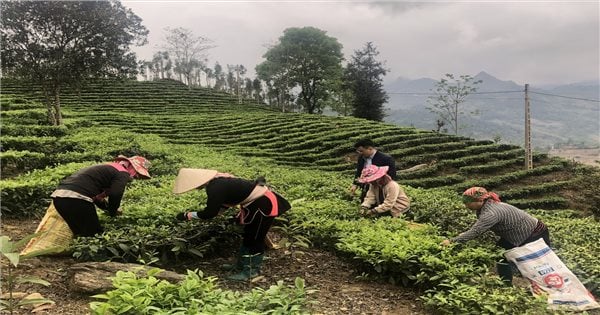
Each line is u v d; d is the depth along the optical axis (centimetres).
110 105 4756
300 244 673
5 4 1928
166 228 601
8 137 1391
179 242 570
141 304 351
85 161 1264
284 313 376
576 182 2567
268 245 665
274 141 3064
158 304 378
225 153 2383
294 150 2888
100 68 2198
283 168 1883
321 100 6325
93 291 456
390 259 567
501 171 2802
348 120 3778
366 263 601
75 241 555
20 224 754
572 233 921
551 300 522
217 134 3241
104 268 490
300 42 6106
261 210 552
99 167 575
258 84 7006
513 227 566
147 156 1491
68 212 547
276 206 563
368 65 5544
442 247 587
